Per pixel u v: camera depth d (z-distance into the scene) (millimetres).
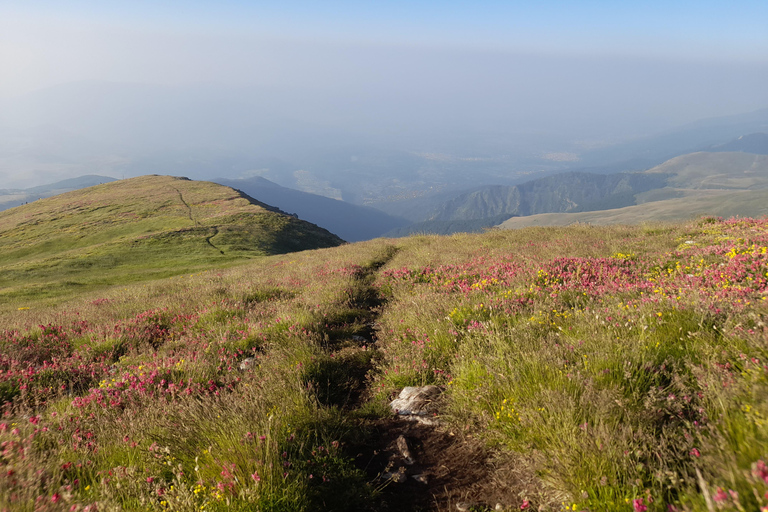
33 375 7074
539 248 14031
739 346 3912
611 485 2854
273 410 4648
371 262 18922
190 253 53875
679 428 3195
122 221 74125
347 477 3803
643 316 5230
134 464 3908
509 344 5590
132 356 8109
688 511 2375
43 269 47312
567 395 3826
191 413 4672
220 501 3193
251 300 12258
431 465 4074
